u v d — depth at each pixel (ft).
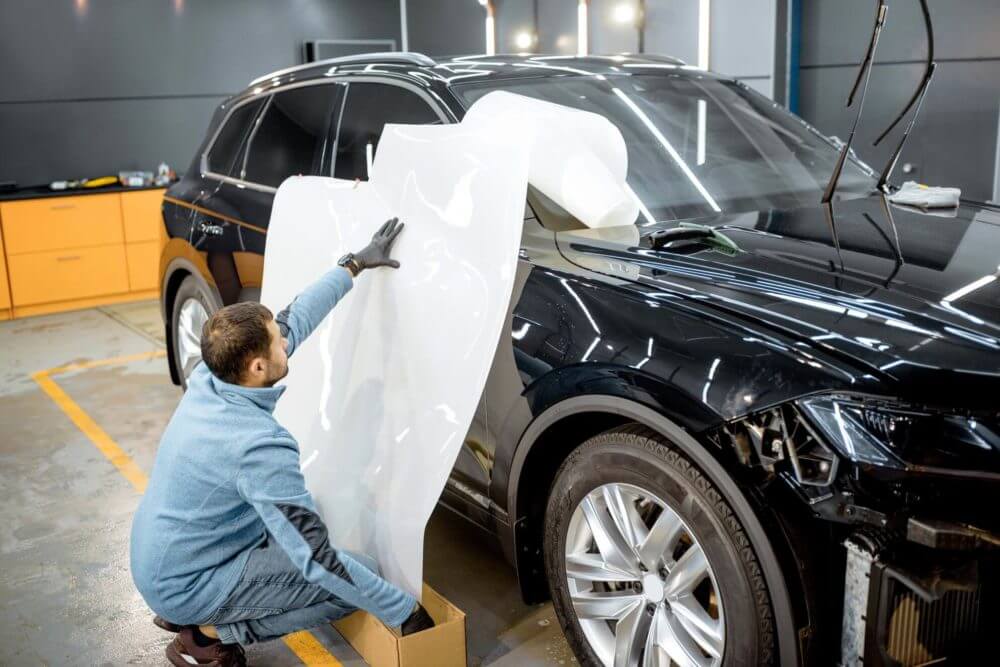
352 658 8.08
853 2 20.15
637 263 7.11
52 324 21.27
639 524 6.70
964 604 5.53
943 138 19.06
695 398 5.89
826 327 5.78
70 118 23.95
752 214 8.42
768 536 5.66
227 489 6.90
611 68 10.52
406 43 28.99
